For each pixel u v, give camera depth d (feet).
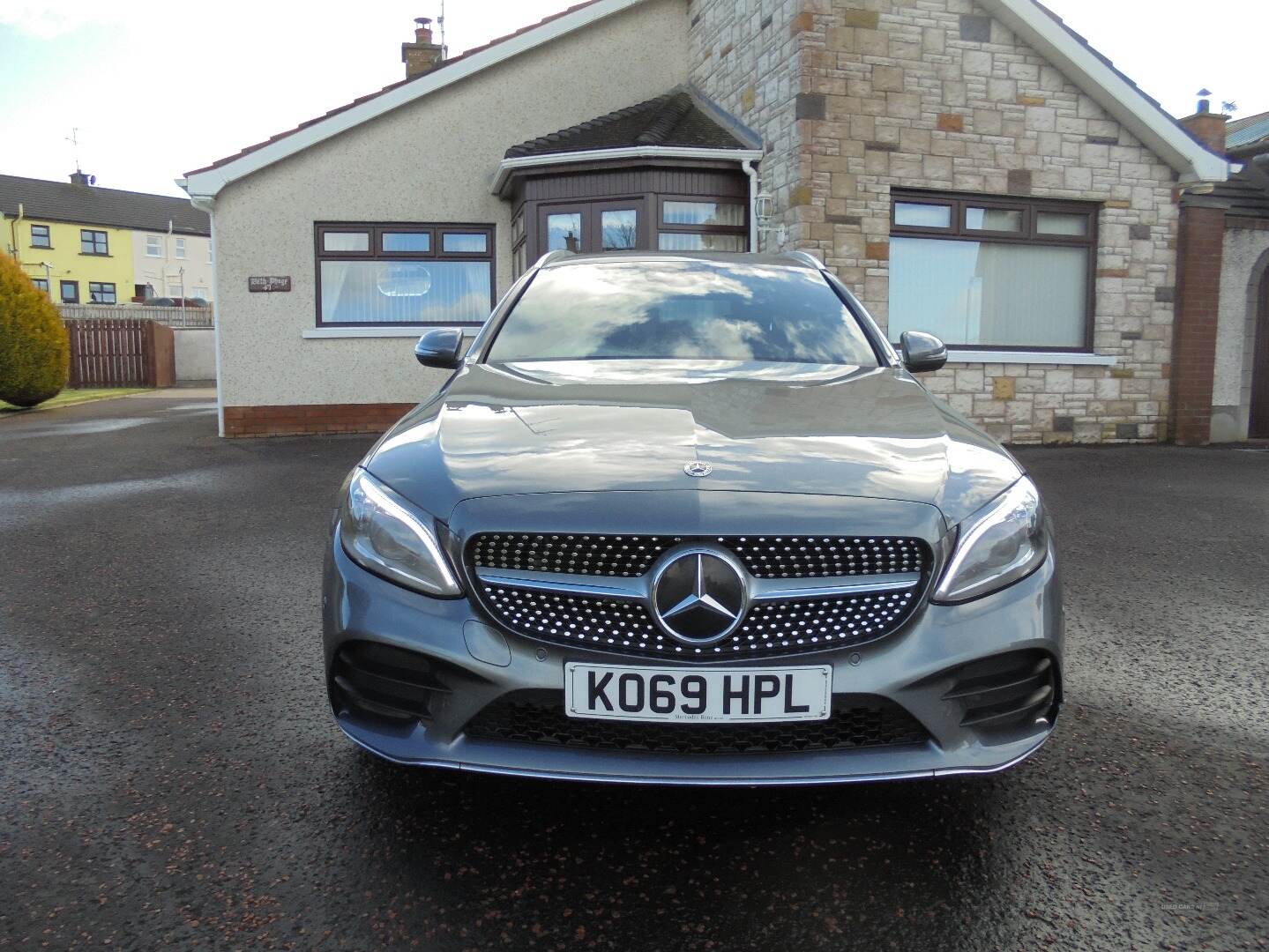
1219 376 38.91
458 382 10.16
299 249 37.63
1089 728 9.91
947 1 32.71
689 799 8.33
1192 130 40.50
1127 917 6.63
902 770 6.98
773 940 6.36
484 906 6.71
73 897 6.79
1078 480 27.07
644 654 6.91
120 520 20.90
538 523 7.02
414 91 37.45
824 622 7.02
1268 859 7.38
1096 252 35.83
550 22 38.47
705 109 38.73
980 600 7.21
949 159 33.19
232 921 6.52
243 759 9.06
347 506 7.88
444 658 7.00
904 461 7.80
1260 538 19.29
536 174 34.58
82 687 10.96
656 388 9.59
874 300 32.63
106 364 80.84
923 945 6.31
